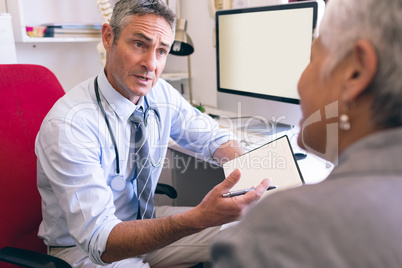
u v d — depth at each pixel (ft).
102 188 3.13
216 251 1.04
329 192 1.01
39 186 3.56
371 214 0.94
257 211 1.03
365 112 1.14
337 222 0.93
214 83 6.54
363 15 1.11
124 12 3.41
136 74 3.51
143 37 3.42
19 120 3.78
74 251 3.56
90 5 6.79
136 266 3.41
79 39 6.01
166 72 7.67
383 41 1.06
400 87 1.05
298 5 4.35
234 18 5.28
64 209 3.10
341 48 1.17
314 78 1.32
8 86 3.77
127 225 3.01
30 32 5.57
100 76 3.65
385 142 1.06
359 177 1.03
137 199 3.96
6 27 5.15
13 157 3.66
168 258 3.95
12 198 3.61
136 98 3.84
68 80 6.90
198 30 6.65
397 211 0.95
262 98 5.10
